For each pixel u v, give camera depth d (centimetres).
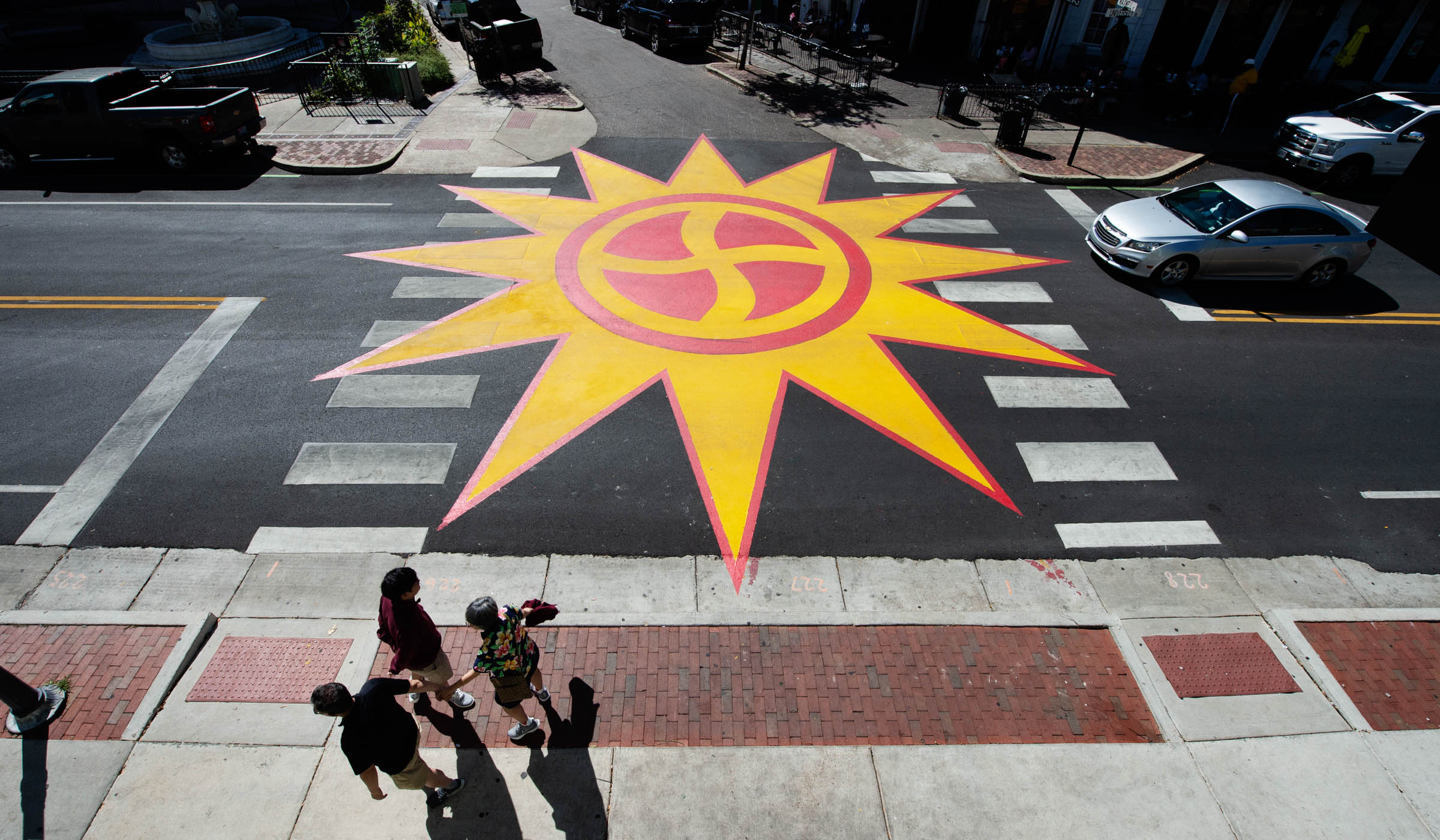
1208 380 1029
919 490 830
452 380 963
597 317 1102
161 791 540
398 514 773
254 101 1608
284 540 740
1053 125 1978
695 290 1180
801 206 1481
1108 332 1125
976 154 1772
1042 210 1520
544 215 1403
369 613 675
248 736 576
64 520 752
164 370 966
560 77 2206
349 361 994
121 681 611
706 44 2439
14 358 973
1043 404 966
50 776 547
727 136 1817
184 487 795
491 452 854
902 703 623
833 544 763
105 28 2634
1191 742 601
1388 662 672
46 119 1444
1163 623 698
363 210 1411
